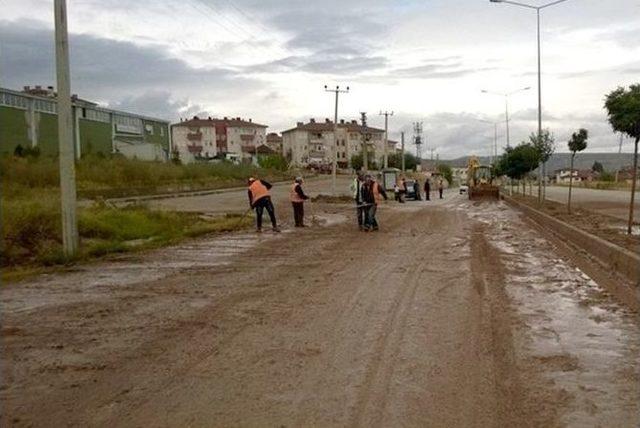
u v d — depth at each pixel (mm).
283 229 23031
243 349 6914
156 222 22531
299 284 11023
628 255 11539
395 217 30047
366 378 5883
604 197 45438
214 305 9297
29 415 5125
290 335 7488
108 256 15453
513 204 42594
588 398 5344
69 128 14992
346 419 4918
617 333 7508
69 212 15000
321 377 5930
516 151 56500
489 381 5777
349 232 21641
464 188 82000
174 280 11695
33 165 35156
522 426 4770
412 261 13859
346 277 11703
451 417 4945
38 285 11352
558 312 8672
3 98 49281
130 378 6000
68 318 8602
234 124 138000
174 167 57312
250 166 80250
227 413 5086
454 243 17672
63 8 14773
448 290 10312
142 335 7613
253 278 11766
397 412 5051
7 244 15500
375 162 126250
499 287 10586
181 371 6184
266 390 5602
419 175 104938
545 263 13523
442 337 7332
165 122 83438
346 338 7312
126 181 47062
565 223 20844
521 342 7109
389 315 8484
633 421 4848
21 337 7590
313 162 130000
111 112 68438
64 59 14906
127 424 4906
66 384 5859
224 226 22969
